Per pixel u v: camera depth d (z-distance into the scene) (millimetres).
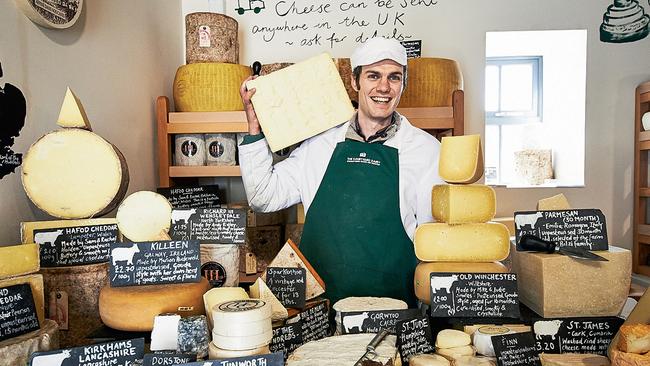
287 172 1831
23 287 965
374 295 1692
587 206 2666
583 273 1155
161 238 1200
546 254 1192
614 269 1156
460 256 1268
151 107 2248
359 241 1705
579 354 1044
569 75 2771
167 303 986
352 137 1789
